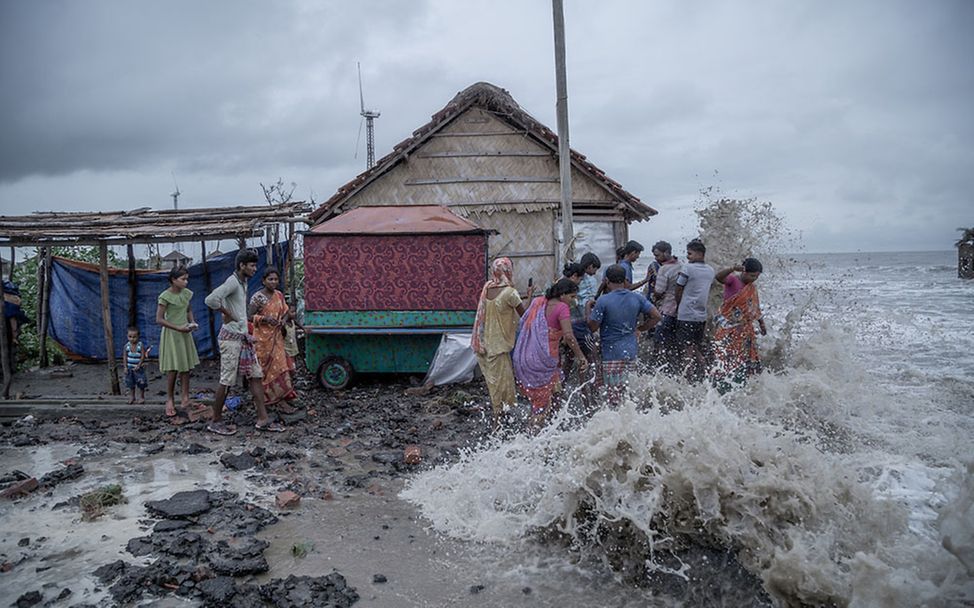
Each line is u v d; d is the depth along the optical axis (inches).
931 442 263.0
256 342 305.0
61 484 228.5
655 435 182.7
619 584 159.6
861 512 171.8
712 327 416.5
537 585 159.3
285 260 533.3
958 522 147.4
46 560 170.4
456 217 400.8
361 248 373.7
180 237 366.9
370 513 202.8
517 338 262.5
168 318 314.0
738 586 157.3
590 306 311.1
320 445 274.5
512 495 208.1
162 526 189.2
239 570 161.9
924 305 881.5
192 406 323.3
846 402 312.5
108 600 150.3
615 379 263.6
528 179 519.2
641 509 174.7
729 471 174.4
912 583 139.7
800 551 152.2
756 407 302.7
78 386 407.2
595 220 528.1
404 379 407.2
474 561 171.6
